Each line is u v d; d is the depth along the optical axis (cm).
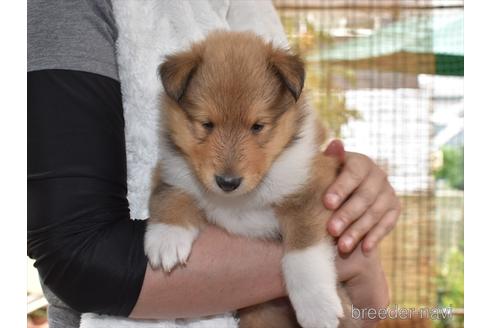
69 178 61
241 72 70
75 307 62
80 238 61
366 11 152
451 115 152
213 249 65
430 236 149
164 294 63
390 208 72
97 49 65
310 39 152
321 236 70
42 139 61
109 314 64
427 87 153
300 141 74
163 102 73
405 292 146
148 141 74
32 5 64
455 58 151
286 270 68
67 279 61
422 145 153
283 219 72
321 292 68
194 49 73
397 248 148
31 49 63
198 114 70
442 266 147
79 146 62
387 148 152
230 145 69
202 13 80
